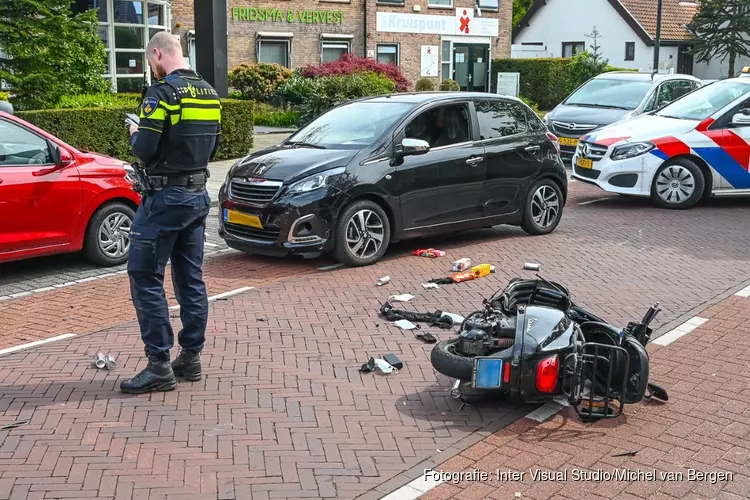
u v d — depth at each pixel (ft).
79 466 15.10
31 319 23.95
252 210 28.43
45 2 46.03
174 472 14.94
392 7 100.83
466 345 17.33
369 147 29.45
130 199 30.01
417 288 26.84
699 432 16.75
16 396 18.16
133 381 18.33
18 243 26.84
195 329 18.86
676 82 56.75
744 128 40.68
